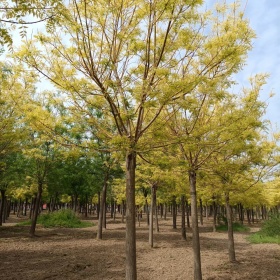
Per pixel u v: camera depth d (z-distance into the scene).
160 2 4.01
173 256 9.91
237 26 4.71
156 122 4.85
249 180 7.75
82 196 32.69
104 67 4.33
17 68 4.84
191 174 6.22
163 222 28.69
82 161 15.46
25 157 14.55
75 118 4.96
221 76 5.07
